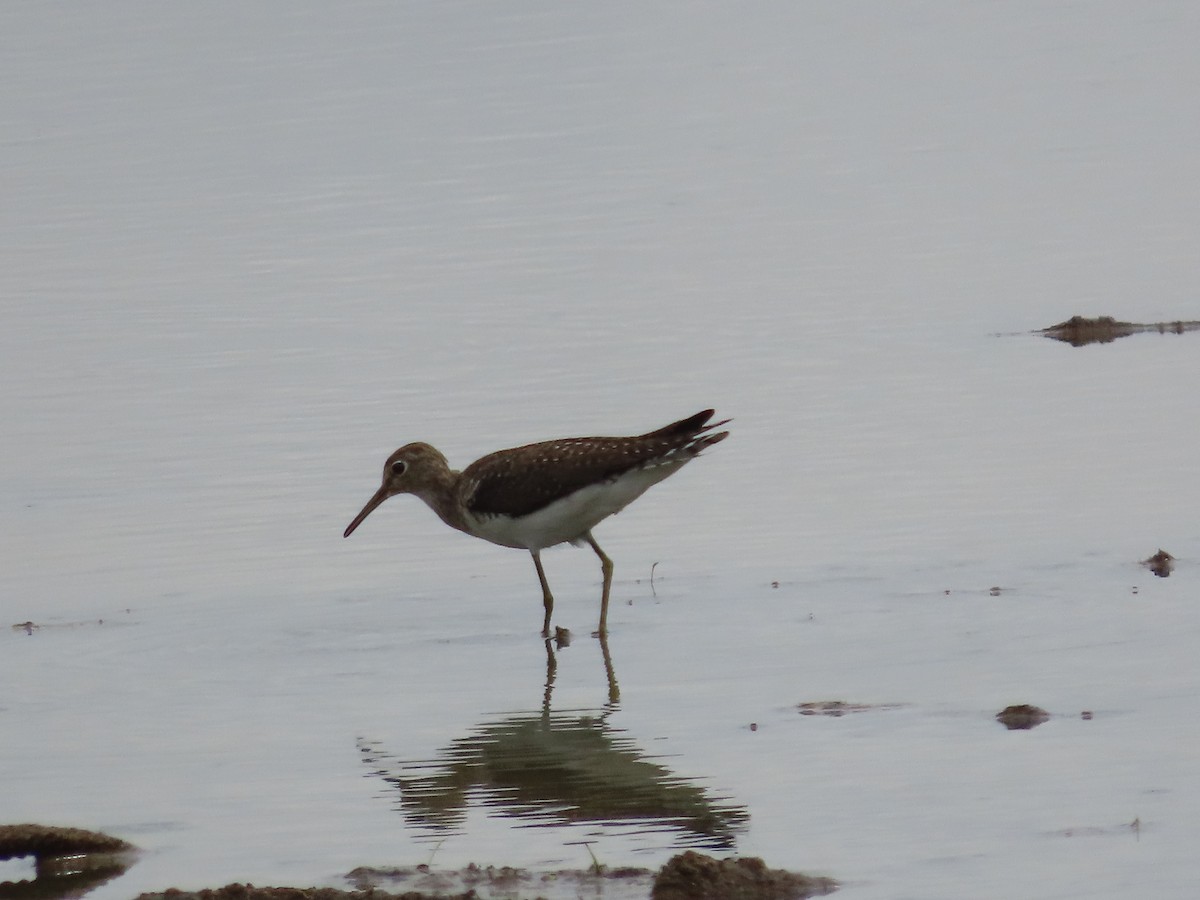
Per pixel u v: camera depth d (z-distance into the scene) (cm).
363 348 2256
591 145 3259
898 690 1222
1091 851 948
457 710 1251
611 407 1989
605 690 1273
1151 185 2912
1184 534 1518
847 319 2325
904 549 1534
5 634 1431
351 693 1293
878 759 1098
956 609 1380
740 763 1108
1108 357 2123
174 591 1528
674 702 1235
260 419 2003
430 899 920
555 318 2359
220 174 3111
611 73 3741
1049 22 4175
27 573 1571
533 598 1521
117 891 962
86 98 3556
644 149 3228
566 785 1093
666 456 1462
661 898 915
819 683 1247
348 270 2605
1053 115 3394
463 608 1496
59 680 1327
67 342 2316
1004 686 1211
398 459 1572
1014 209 2825
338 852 1005
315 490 1781
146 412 2039
